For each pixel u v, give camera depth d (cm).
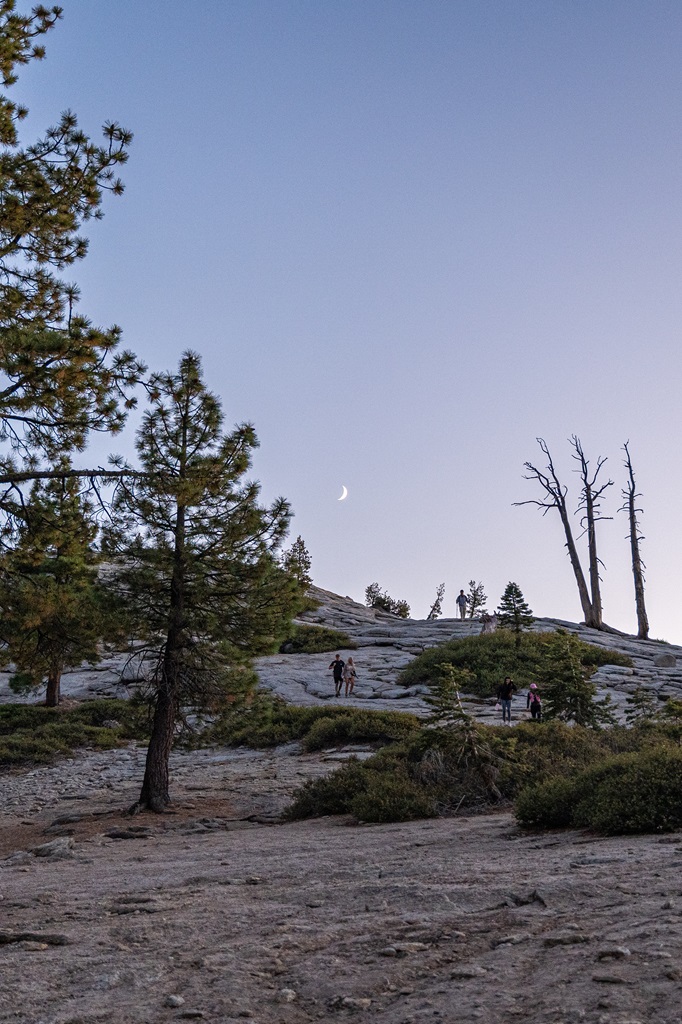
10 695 3862
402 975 496
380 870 864
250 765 2502
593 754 1705
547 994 427
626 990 412
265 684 3912
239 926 658
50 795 2209
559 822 1134
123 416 1523
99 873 1079
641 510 6278
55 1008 479
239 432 1969
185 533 1978
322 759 2486
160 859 1195
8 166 1370
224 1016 450
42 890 931
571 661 2659
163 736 1933
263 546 2009
